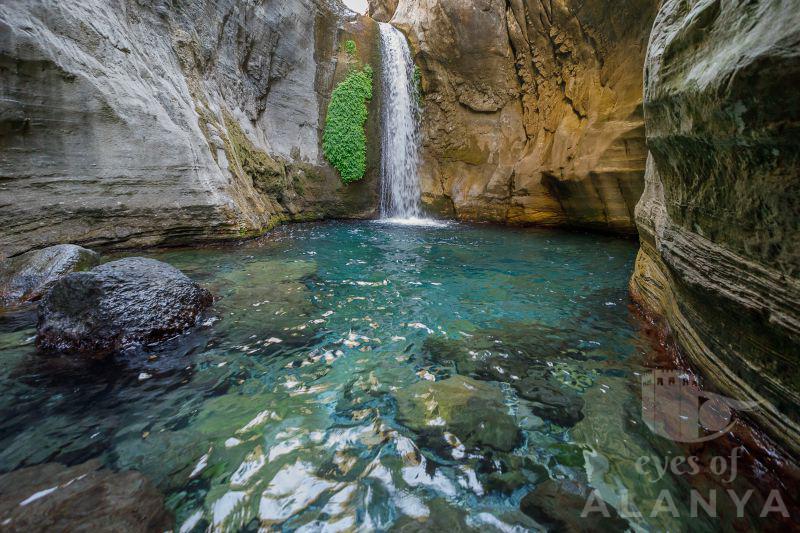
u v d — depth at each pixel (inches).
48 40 245.8
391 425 112.0
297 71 532.7
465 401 123.9
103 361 143.6
